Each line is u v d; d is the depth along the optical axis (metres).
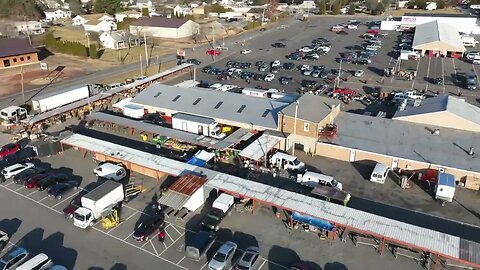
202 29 145.88
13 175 46.34
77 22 165.25
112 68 96.69
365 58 103.75
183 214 40.00
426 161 46.19
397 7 199.62
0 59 92.00
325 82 85.06
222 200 39.25
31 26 141.12
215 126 54.03
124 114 63.09
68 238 36.69
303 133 51.84
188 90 65.00
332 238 36.22
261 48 120.31
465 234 37.25
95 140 51.94
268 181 46.00
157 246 35.69
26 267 31.45
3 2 156.12
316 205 37.47
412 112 56.12
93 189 43.38
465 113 53.22
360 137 51.88
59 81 85.25
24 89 79.25
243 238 36.53
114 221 38.19
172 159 49.03
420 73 92.25
